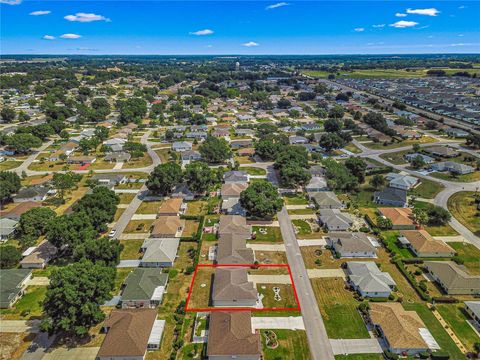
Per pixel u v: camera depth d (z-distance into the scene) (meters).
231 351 59.75
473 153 174.88
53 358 61.03
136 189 134.62
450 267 81.88
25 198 123.25
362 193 131.50
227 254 88.44
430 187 136.00
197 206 120.06
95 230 97.12
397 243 97.81
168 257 87.00
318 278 82.81
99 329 67.38
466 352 62.53
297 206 119.88
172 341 64.69
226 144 187.00
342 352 62.53
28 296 76.50
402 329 63.97
